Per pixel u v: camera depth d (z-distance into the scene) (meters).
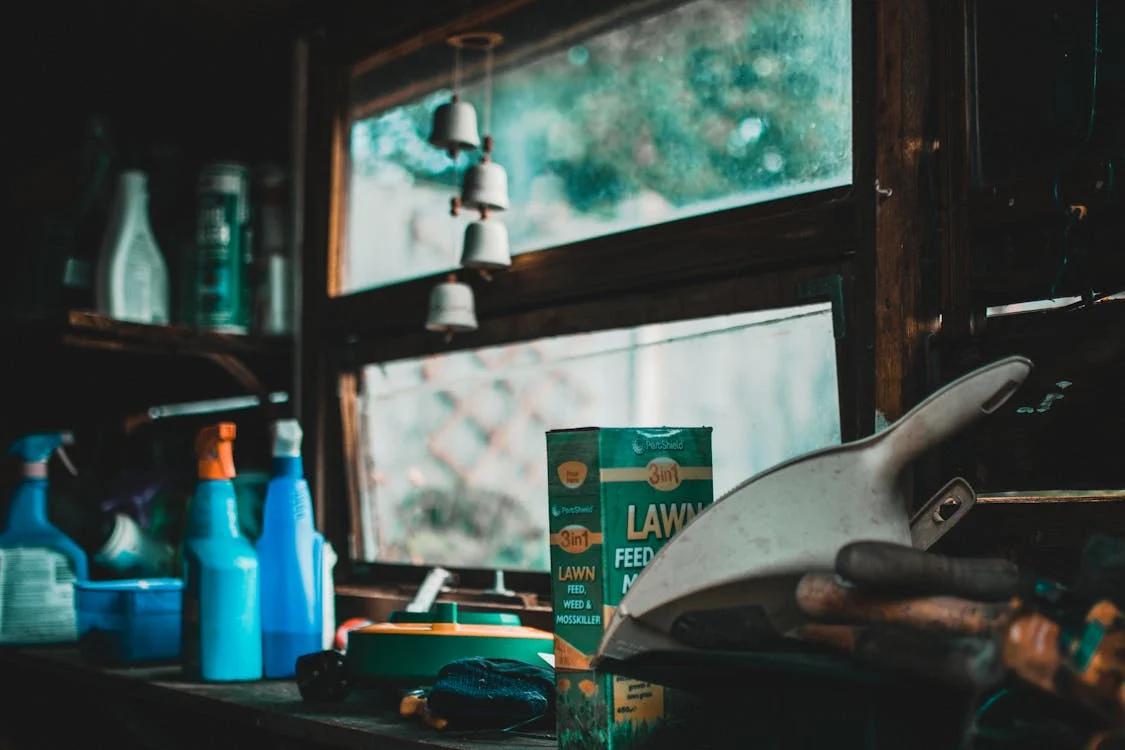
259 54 2.67
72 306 2.72
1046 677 0.83
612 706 1.15
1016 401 1.27
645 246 1.70
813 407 1.65
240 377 2.45
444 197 2.38
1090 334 1.23
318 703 1.58
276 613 1.82
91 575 2.46
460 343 2.05
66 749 2.29
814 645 0.99
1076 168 1.25
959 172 1.35
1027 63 1.32
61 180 2.96
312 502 2.33
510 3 2.01
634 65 2.17
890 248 1.40
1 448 2.81
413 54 2.26
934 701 1.02
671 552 1.05
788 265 1.54
